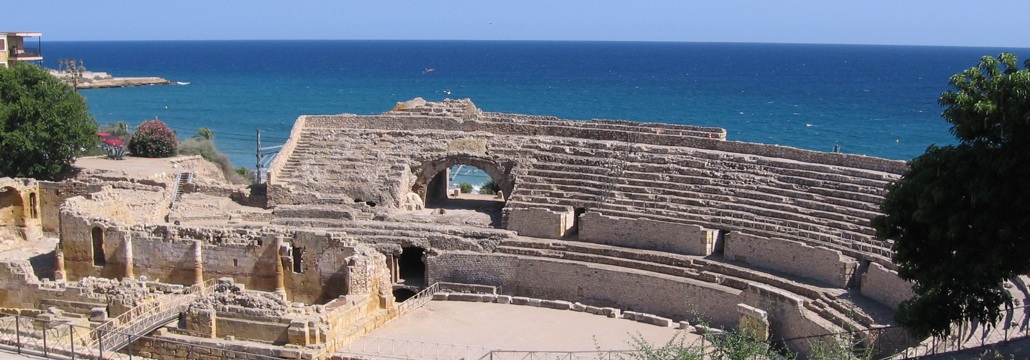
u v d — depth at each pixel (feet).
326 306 183.42
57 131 277.03
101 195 234.79
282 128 625.41
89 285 189.37
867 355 132.98
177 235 220.64
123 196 246.27
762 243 203.82
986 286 131.34
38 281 192.85
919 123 613.52
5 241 250.78
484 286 220.64
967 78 133.69
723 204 218.38
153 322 180.14
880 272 179.22
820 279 193.26
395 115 272.51
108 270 224.53
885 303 177.37
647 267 210.79
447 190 278.05
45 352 156.15
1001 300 135.03
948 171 129.70
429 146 257.96
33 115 273.95
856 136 554.05
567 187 237.66
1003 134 124.77
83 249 224.94
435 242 227.61
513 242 224.74
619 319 198.39
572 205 232.32
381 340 181.98
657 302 204.95
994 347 137.90
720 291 195.42
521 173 245.65
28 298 192.03
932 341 140.77
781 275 197.98
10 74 277.44
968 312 133.59
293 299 216.54
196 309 177.58
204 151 352.49
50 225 260.62
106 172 272.51
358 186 248.93
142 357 165.99
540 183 240.73
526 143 254.27
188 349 171.32
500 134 261.65
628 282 208.13
